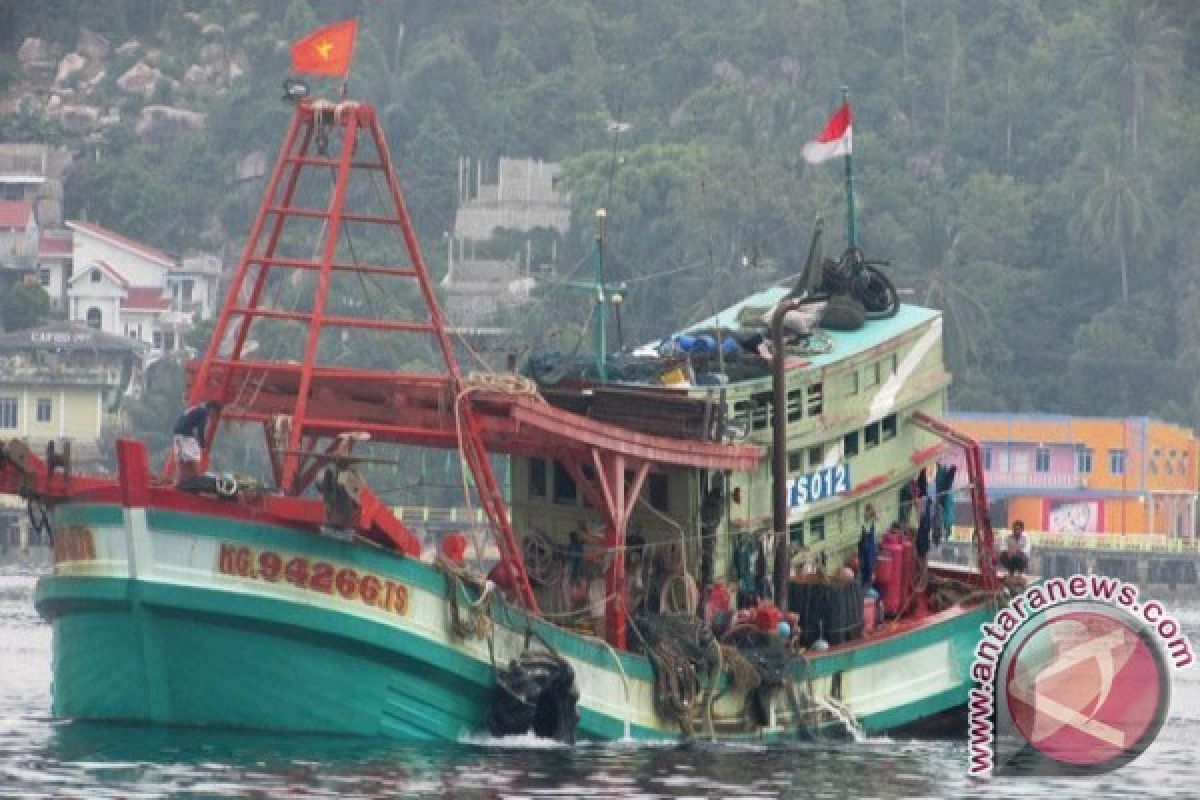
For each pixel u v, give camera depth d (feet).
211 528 397.80
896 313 518.78
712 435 458.09
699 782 397.80
